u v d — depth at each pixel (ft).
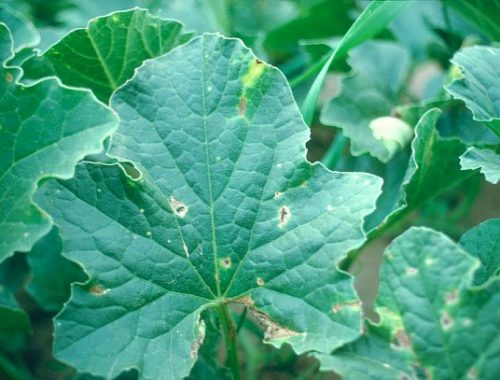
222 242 1.10
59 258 1.44
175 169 1.11
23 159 1.03
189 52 1.16
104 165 1.07
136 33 1.34
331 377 1.46
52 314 1.56
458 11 1.59
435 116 1.25
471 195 1.70
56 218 1.03
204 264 1.09
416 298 0.98
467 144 1.30
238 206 1.11
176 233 1.09
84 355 1.00
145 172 1.10
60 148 1.01
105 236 1.05
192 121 1.13
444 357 0.97
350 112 1.53
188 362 1.04
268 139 1.12
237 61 1.15
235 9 2.14
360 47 1.70
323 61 1.48
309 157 1.91
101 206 1.06
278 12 2.18
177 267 1.08
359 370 0.97
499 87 1.28
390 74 1.67
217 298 1.10
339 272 1.03
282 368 1.48
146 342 1.03
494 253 1.17
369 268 1.64
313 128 1.96
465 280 0.97
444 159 1.31
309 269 1.05
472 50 1.30
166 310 1.06
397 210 1.19
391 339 0.99
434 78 1.76
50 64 1.31
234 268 1.09
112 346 1.02
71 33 1.29
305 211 1.08
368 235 1.21
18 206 1.01
